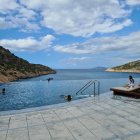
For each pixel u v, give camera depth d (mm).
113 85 29938
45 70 96375
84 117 6082
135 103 8289
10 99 20609
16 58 75375
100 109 7160
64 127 5133
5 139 4359
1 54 68250
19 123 5527
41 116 6230
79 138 4344
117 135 4496
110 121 5625
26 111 6871
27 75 57688
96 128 5016
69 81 34469
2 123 5539
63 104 8016
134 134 4547
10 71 50281
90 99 9164
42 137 4445
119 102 8500
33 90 26047
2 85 29906
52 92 24297
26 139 4348
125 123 5418
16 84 30906
